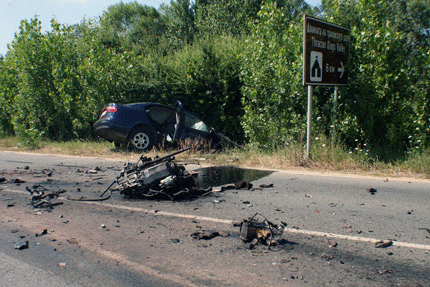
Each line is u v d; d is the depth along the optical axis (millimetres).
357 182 7223
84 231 4496
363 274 3281
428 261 3557
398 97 9984
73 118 15656
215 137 11773
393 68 9953
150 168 6137
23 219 5008
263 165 9227
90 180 7672
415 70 10023
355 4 10438
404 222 4742
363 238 4176
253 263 3531
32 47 15727
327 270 3367
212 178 7727
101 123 11281
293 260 3598
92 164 9852
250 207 5516
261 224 4258
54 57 15891
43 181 7609
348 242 4062
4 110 18703
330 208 5422
